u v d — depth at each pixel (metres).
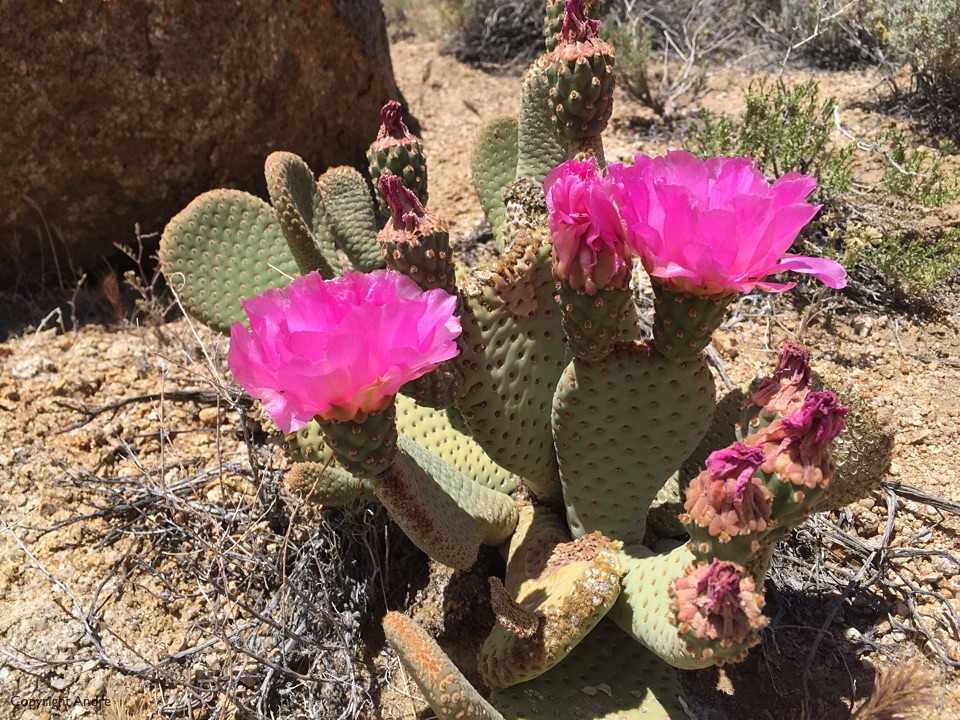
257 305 0.22
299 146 0.61
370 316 0.21
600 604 0.27
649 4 0.85
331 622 0.35
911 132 0.64
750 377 0.46
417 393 0.27
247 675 0.35
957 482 0.40
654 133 0.68
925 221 0.55
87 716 0.34
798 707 0.33
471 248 0.57
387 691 0.35
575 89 0.35
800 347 0.24
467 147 0.69
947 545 0.37
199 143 0.56
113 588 0.37
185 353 0.45
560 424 0.29
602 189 0.24
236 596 0.37
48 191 0.53
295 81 0.58
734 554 0.23
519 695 0.29
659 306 0.26
